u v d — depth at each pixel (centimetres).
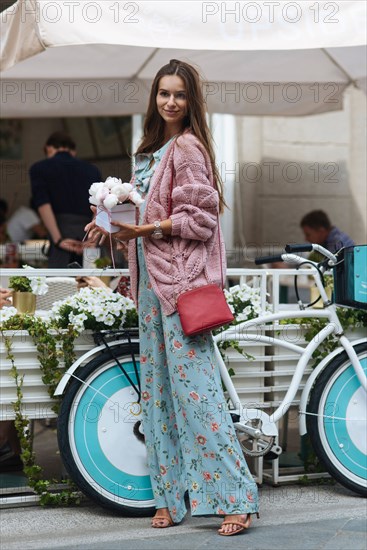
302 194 1185
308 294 978
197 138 529
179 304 515
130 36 586
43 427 844
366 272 577
